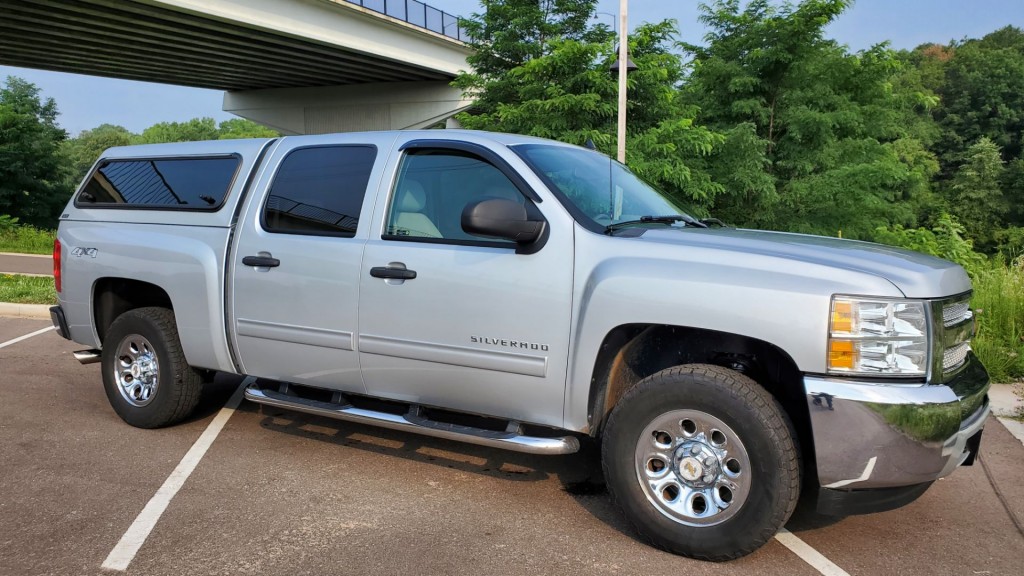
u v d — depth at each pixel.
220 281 4.45
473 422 4.25
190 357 4.64
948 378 3.12
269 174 4.45
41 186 32.66
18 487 3.95
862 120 16.62
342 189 4.16
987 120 60.09
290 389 4.50
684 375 3.14
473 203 3.38
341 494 3.91
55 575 3.03
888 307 2.91
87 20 24.44
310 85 41.69
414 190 3.96
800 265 3.05
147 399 4.91
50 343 7.87
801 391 3.12
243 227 4.41
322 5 28.41
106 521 3.54
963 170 46.97
